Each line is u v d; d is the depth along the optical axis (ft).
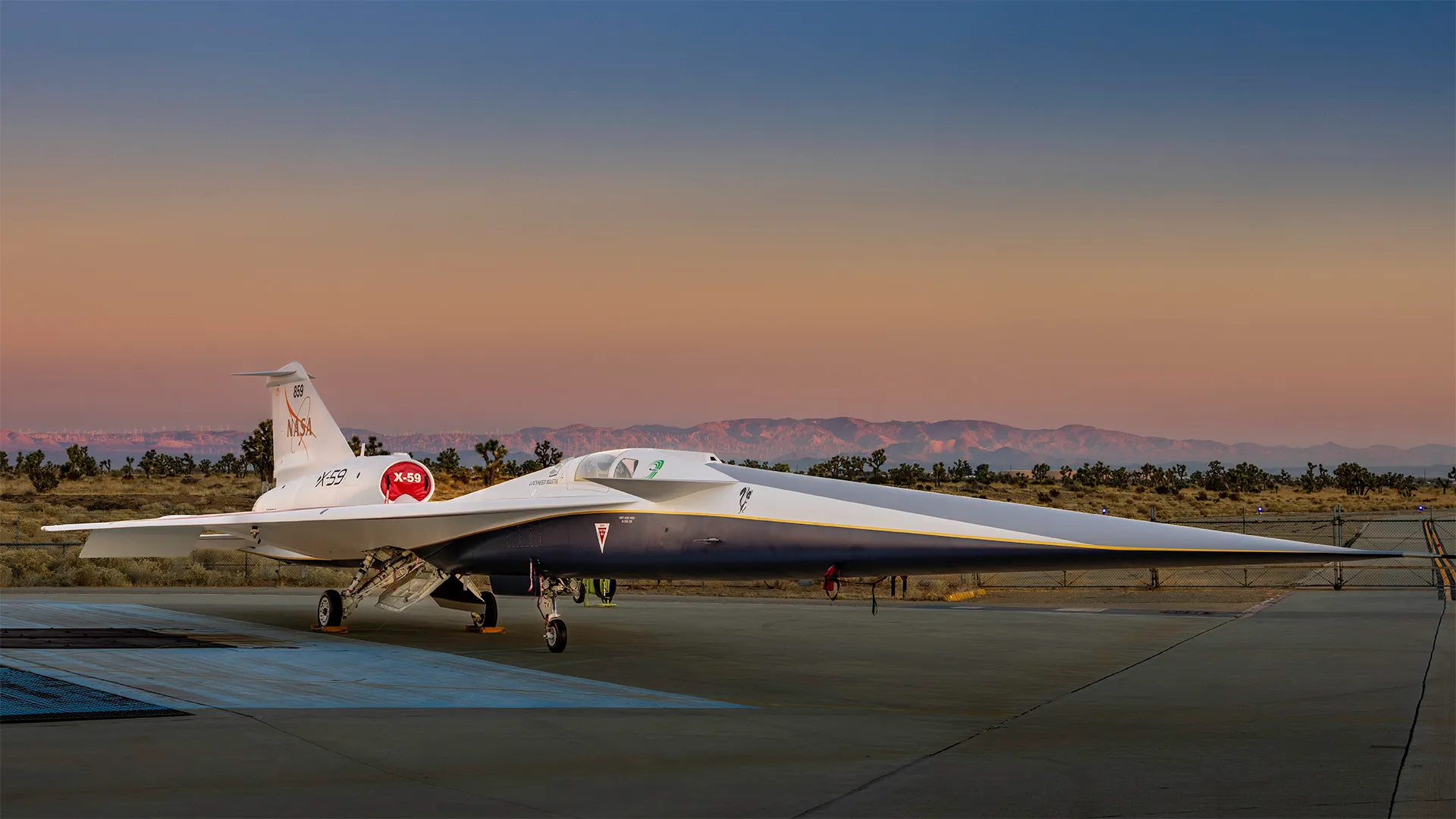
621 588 116.57
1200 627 71.10
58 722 35.58
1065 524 46.73
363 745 33.17
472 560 64.90
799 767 31.50
